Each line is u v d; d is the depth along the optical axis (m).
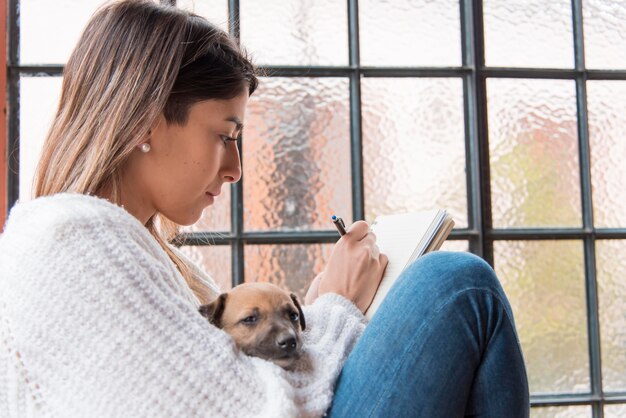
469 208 2.14
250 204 2.04
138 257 0.85
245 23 2.05
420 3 2.14
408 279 0.95
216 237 2.00
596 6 2.24
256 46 2.06
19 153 1.91
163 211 1.07
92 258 0.81
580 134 2.21
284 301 1.06
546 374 2.16
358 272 1.13
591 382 2.17
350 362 0.94
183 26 1.03
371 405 0.88
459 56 2.16
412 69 2.11
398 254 1.19
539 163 2.18
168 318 0.83
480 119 2.13
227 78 1.03
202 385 0.80
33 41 1.94
